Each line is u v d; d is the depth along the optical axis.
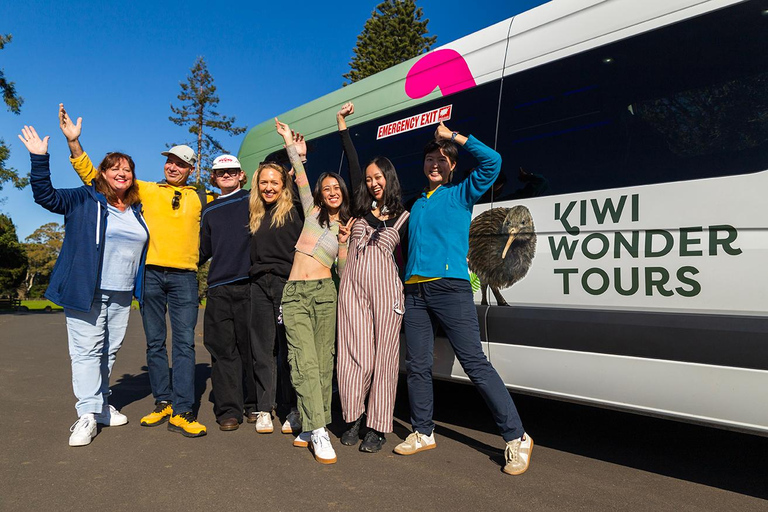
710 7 2.81
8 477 3.02
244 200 4.14
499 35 3.81
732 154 2.64
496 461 3.34
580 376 3.06
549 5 3.54
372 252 3.47
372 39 28.66
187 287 4.10
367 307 3.48
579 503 2.71
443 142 3.40
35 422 4.14
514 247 3.44
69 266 3.64
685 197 2.75
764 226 2.50
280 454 3.44
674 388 2.72
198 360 7.75
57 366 6.73
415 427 3.54
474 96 3.88
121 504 2.66
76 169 3.75
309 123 5.47
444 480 3.01
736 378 2.53
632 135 3.01
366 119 4.79
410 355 3.48
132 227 3.87
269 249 3.95
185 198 4.18
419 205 3.44
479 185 3.14
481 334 3.54
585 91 3.25
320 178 3.67
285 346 4.13
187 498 2.74
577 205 3.17
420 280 3.35
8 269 39.34
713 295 2.63
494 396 3.15
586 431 4.09
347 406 3.47
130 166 3.82
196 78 44.41
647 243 2.86
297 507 2.64
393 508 2.64
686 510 2.64
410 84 4.41
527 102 3.54
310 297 3.55
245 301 4.05
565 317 3.13
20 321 15.95
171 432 3.94
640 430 4.12
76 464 3.23
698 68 2.81
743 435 3.98
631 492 2.87
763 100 2.58
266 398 3.97
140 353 8.27
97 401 3.73
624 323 2.88
